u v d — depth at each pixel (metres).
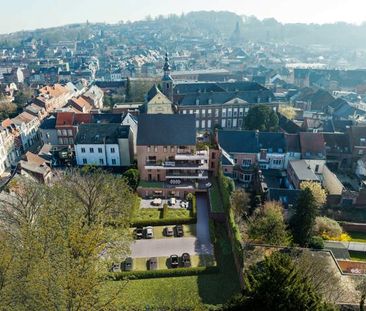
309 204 53.56
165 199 72.62
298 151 84.38
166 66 126.69
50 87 143.38
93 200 53.72
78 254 36.03
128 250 47.53
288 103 148.75
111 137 85.50
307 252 47.22
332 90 175.50
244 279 43.31
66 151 91.81
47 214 41.75
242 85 133.75
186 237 59.78
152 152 75.69
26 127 107.62
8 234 40.81
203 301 44.97
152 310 42.16
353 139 90.06
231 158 82.62
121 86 164.38
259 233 52.25
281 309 24.61
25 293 28.59
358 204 70.31
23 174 65.94
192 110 117.75
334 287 40.16
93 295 33.50
